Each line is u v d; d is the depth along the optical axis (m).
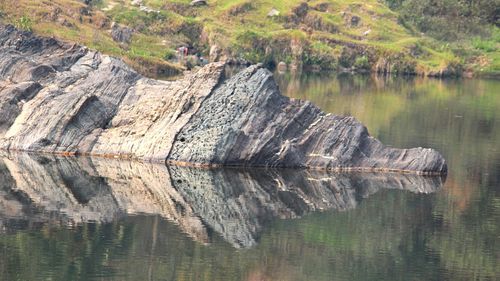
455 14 177.75
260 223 45.91
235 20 150.62
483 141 73.75
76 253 39.69
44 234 42.38
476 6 180.25
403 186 55.31
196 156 57.00
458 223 47.50
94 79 63.78
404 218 48.06
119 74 63.81
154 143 58.25
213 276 37.47
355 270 39.28
